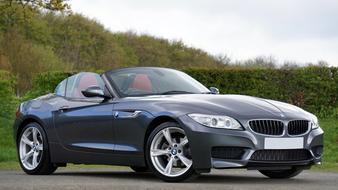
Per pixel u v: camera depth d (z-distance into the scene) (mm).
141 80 9109
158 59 74250
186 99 8258
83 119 9203
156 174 8125
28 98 24500
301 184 7887
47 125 9781
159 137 8125
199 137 7730
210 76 23141
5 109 21094
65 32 68438
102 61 68875
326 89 22562
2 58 48875
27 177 9031
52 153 9734
